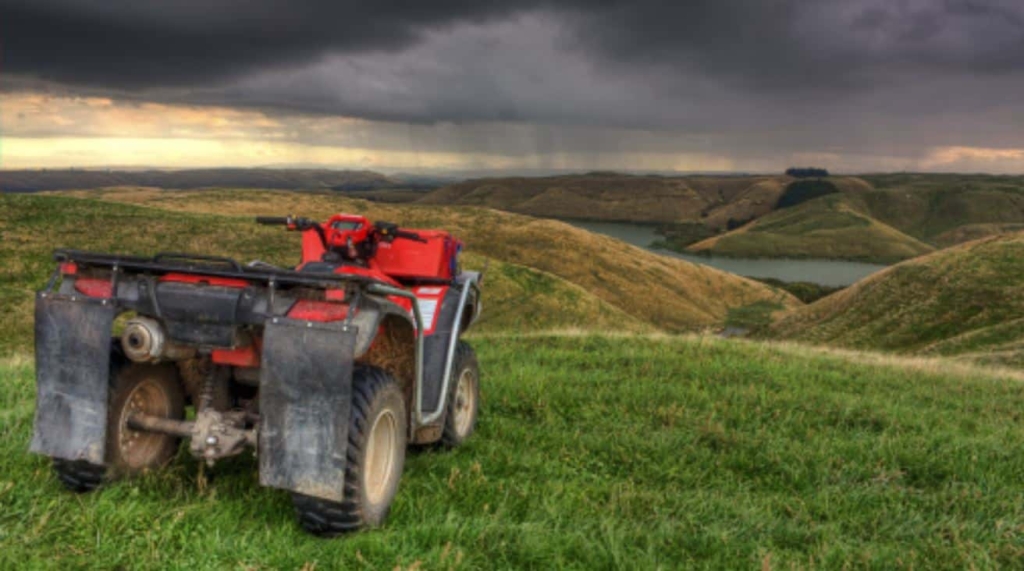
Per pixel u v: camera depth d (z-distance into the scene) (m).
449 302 5.04
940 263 72.88
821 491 5.01
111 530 3.37
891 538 4.32
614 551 3.61
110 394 3.81
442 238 5.04
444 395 4.73
